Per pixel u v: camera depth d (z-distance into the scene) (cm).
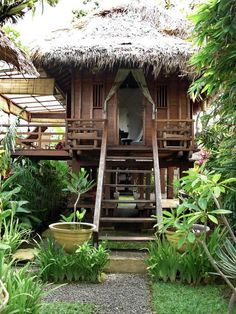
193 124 648
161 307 308
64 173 896
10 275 252
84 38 685
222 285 367
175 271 375
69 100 823
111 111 711
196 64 365
